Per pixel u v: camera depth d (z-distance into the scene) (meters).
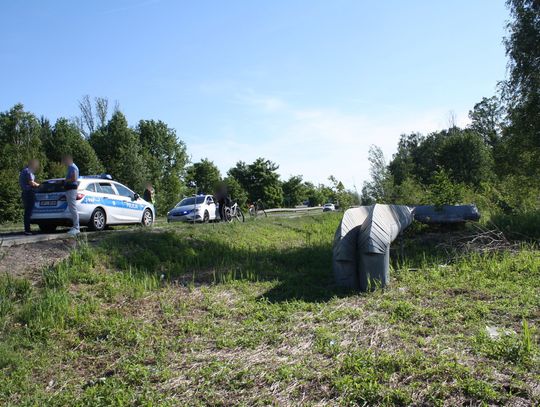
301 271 10.35
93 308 7.33
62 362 5.76
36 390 5.02
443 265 9.64
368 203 20.06
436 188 14.15
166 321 6.86
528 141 29.27
